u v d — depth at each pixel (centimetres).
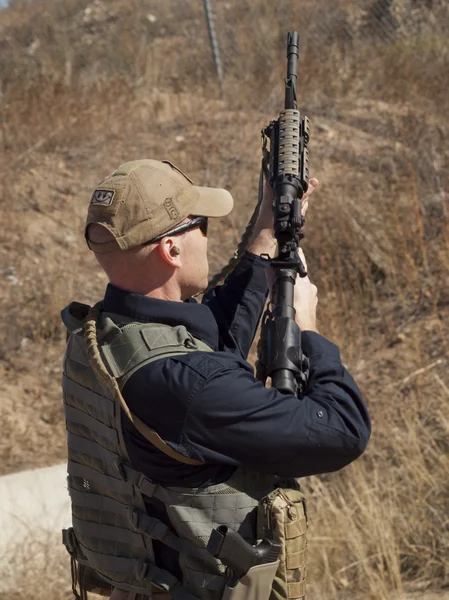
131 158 851
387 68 1029
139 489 178
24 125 895
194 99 997
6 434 549
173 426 171
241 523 176
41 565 390
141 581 184
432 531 411
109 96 981
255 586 170
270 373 183
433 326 612
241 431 170
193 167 831
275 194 192
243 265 224
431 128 846
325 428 175
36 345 638
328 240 695
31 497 445
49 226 759
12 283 680
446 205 714
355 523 412
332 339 609
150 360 174
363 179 780
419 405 526
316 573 391
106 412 182
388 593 374
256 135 884
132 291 184
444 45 1081
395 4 1220
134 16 1527
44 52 1360
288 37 208
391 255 678
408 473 449
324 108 945
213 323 189
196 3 1463
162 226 180
